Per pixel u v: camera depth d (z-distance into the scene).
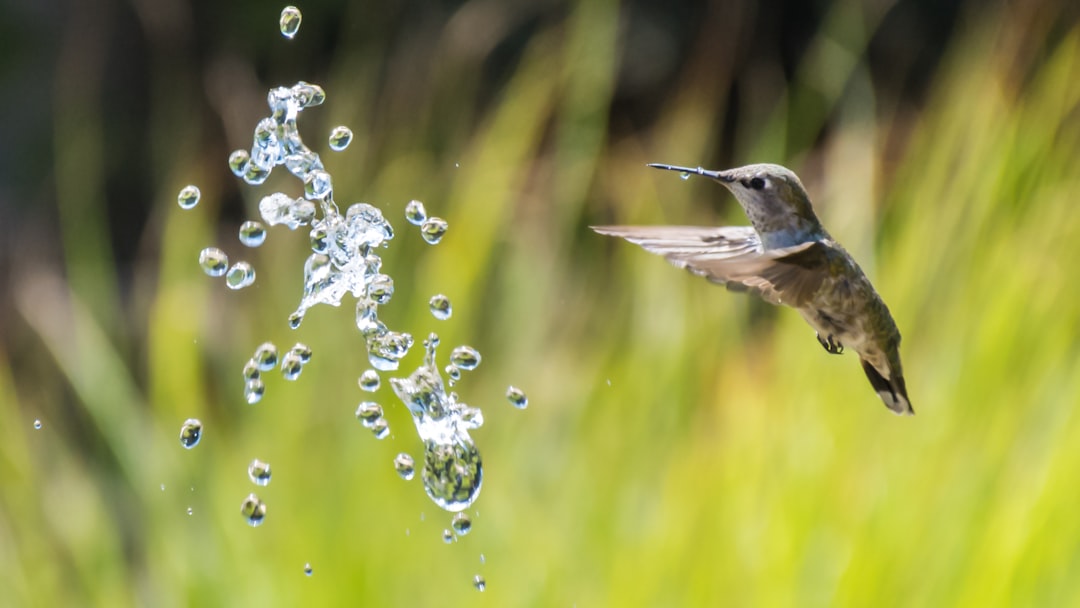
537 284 8.73
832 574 6.80
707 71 10.21
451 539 6.09
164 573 7.34
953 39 12.13
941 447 7.06
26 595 7.59
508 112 8.74
